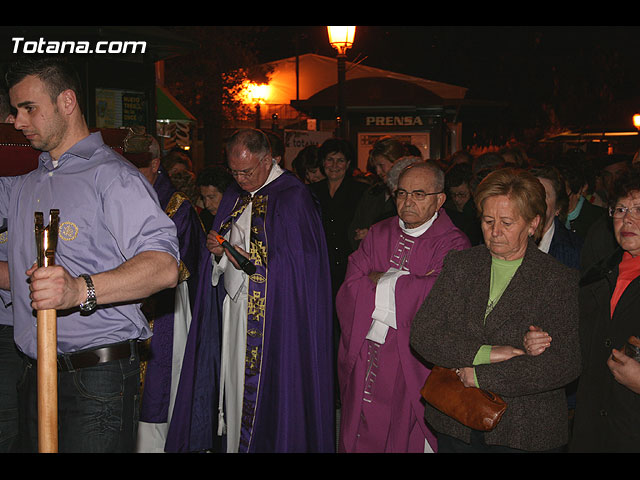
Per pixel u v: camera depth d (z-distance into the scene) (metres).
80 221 2.88
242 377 4.50
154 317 4.65
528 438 2.88
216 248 4.50
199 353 4.64
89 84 5.89
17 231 3.01
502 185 2.94
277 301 4.38
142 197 2.86
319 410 4.36
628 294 2.77
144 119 6.35
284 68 19.64
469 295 3.05
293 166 7.13
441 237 4.03
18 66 2.84
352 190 6.13
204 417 4.68
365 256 4.20
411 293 3.86
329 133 10.56
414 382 3.87
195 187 6.21
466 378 2.90
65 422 2.92
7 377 3.56
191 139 13.91
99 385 2.91
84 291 2.49
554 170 4.17
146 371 4.65
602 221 3.75
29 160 3.11
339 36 9.68
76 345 2.89
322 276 4.44
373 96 12.23
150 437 4.71
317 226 4.48
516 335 2.92
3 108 3.71
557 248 3.91
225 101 18.91
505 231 2.93
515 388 2.81
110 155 2.97
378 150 5.83
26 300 2.99
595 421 2.84
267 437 4.40
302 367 4.36
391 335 3.96
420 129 12.43
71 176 2.91
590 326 2.88
